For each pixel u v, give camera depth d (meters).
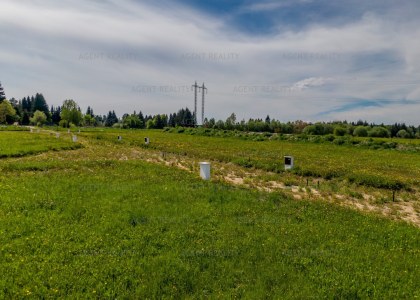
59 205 13.46
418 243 11.93
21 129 97.12
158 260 9.16
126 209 13.21
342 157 43.22
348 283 8.56
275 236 11.40
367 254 10.41
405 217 16.20
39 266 8.47
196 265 9.06
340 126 119.62
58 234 10.51
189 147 47.03
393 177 25.88
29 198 14.05
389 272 9.33
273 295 7.82
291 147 57.53
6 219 11.48
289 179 24.03
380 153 53.81
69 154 32.53
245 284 8.27
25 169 21.39
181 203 14.68
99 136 63.94
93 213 12.68
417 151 58.94
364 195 20.77
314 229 12.29
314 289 8.20
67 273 8.23
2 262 8.56
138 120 184.88
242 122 136.00
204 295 7.73
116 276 8.32
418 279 9.02
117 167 23.38
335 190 21.23
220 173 25.64
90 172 21.16
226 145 55.56
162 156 35.28
